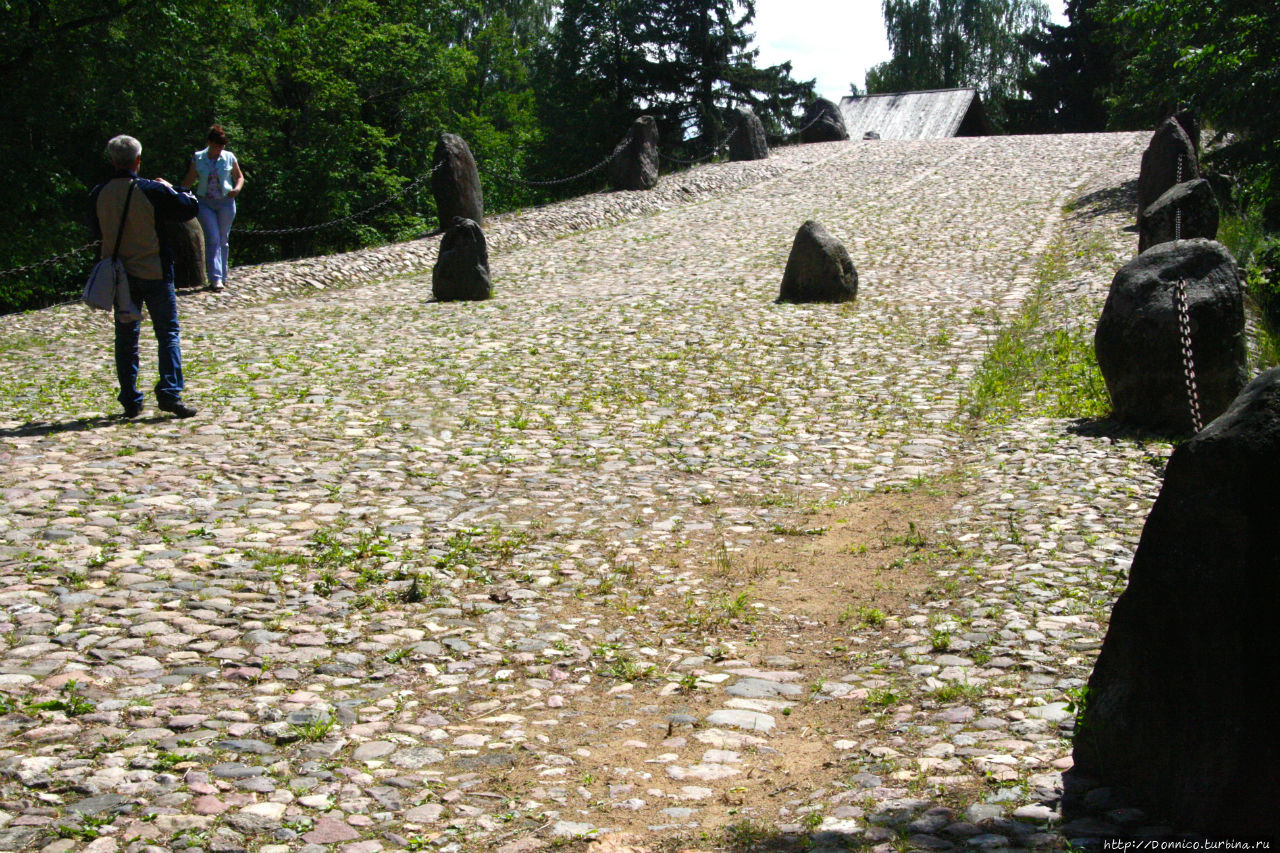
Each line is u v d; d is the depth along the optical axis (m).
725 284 16.94
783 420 9.89
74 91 25.28
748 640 5.47
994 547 6.46
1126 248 16.77
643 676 5.02
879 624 5.55
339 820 3.65
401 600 5.80
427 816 3.70
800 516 7.48
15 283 24.08
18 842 3.44
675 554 6.73
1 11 23.38
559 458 8.69
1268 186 14.53
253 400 10.20
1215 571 3.24
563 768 4.11
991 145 33.59
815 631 5.57
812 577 6.36
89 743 4.11
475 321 14.56
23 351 13.00
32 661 4.82
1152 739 3.51
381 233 36.19
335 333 13.86
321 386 10.84
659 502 7.73
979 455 8.64
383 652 5.16
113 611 5.43
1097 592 5.61
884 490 7.99
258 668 4.89
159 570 6.02
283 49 32.00
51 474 7.71
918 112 46.28
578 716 4.60
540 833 3.61
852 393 10.76
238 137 32.75
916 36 79.12
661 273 18.28
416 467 8.30
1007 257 17.78
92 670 4.77
